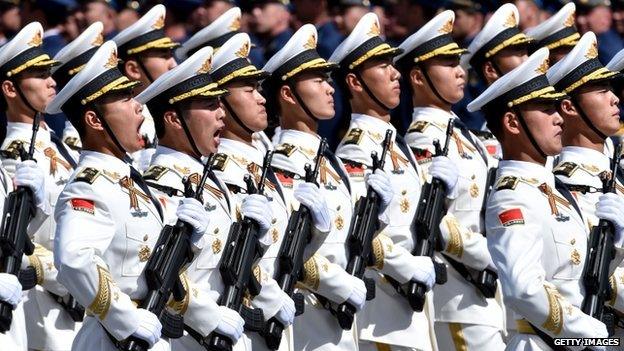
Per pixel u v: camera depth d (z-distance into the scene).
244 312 33.06
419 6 47.06
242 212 32.84
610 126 35.19
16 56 35.44
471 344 38.12
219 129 32.66
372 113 37.84
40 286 35.16
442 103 39.31
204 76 32.53
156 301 30.66
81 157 31.41
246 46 34.78
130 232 30.80
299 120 36.16
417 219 36.78
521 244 32.00
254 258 32.88
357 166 37.25
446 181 36.78
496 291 38.22
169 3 46.19
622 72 39.56
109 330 30.17
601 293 32.56
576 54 35.19
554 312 31.61
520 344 32.53
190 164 32.59
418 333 37.03
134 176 31.47
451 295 38.22
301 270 34.78
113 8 45.31
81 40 36.22
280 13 47.03
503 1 47.50
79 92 31.27
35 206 32.78
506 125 33.31
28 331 35.19
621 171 35.72
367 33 37.72
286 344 34.97
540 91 33.09
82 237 30.22
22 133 35.66
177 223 30.98
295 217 34.22
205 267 32.25
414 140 39.03
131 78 39.22
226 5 46.19
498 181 32.78
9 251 32.16
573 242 32.50
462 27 47.00
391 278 36.66
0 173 33.03
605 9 50.31
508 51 40.78
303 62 36.00
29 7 45.09
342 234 35.66
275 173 35.53
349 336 35.81
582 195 35.03
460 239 37.62
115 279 30.77
